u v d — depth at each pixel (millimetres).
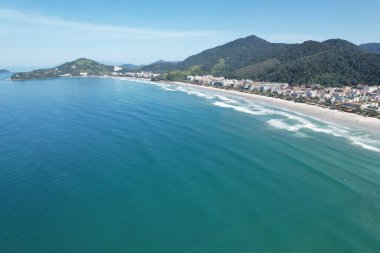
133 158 53281
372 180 46312
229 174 47312
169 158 53781
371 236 32062
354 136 75000
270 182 44719
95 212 35312
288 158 55500
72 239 30375
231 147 61531
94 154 54781
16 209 35375
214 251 29234
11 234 30859
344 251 29656
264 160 54125
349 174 48562
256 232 32281
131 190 41031
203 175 46625
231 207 37219
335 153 59219
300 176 47281
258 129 79188
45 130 71500
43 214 34531
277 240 31031
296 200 39406
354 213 36562
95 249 29062
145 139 65312
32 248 28969
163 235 31391
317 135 74500
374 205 38531
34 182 42562
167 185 42844
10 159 51156
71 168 47969
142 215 34969
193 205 37438
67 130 71625
